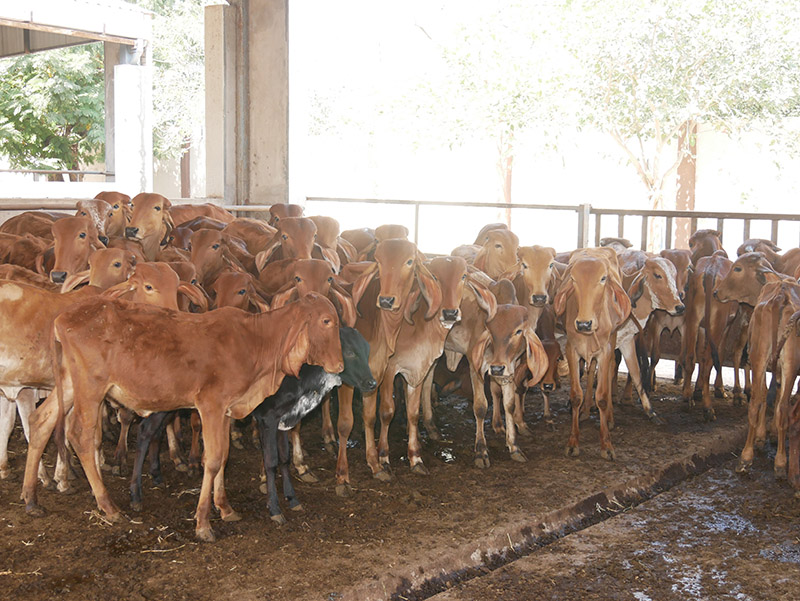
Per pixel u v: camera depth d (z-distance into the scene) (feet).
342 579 16.29
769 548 18.61
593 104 60.95
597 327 23.21
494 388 26.22
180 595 15.55
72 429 18.07
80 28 49.03
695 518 20.35
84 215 25.95
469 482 21.95
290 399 18.98
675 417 28.40
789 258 30.50
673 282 26.37
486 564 17.99
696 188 68.85
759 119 60.85
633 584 16.88
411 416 22.80
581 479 22.20
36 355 18.79
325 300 18.11
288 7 42.88
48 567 16.53
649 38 60.03
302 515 19.45
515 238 26.96
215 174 44.93
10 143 74.08
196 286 20.53
